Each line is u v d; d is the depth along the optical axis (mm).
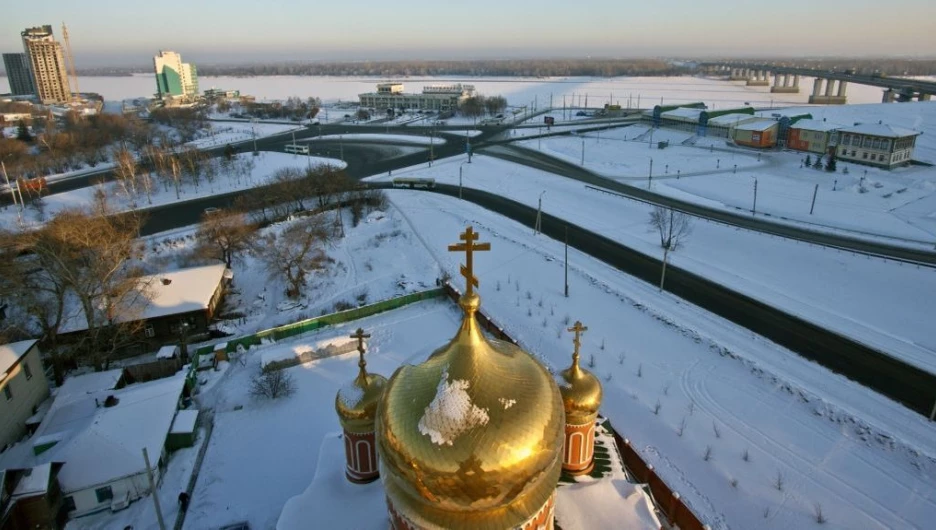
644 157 118312
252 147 143500
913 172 95438
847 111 153500
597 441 27375
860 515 27984
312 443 33156
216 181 106688
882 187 87375
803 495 29203
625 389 38469
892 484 29938
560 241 70688
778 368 41094
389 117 194125
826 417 35406
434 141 145125
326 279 60156
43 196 98250
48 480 27031
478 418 13383
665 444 32938
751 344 44719
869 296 53094
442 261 64125
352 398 23359
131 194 96188
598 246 68500
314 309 53562
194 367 40656
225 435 34094
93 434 30453
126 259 54094
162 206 92750
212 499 29172
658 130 143375
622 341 45406
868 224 72625
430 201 90500
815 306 51625
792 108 161750
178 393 35375
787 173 99000
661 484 26828
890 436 33375
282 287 58750
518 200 90312
